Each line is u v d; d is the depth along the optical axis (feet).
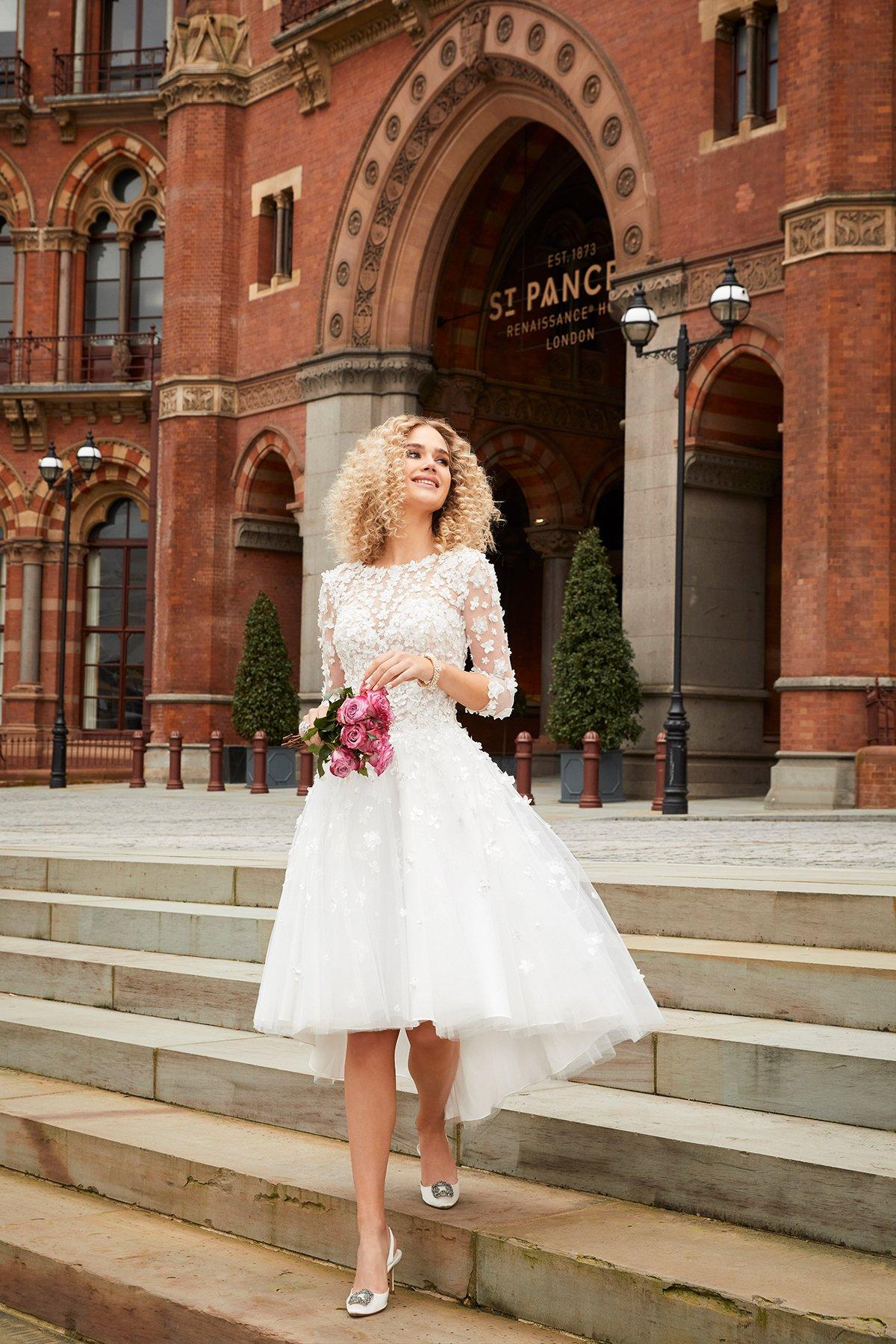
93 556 105.09
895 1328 8.82
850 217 53.42
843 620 53.36
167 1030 17.25
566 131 68.95
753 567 63.41
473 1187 12.44
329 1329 10.55
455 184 76.38
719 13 60.34
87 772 94.12
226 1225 12.95
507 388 84.43
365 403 78.43
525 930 11.34
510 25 69.51
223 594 86.89
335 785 11.72
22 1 105.91
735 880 18.01
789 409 54.95
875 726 52.42
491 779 11.98
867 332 53.26
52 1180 14.78
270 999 11.64
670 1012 14.67
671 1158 11.57
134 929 20.76
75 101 102.27
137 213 104.42
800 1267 10.04
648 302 62.49
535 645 102.89
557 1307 10.47
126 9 105.29
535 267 75.92
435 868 11.25
